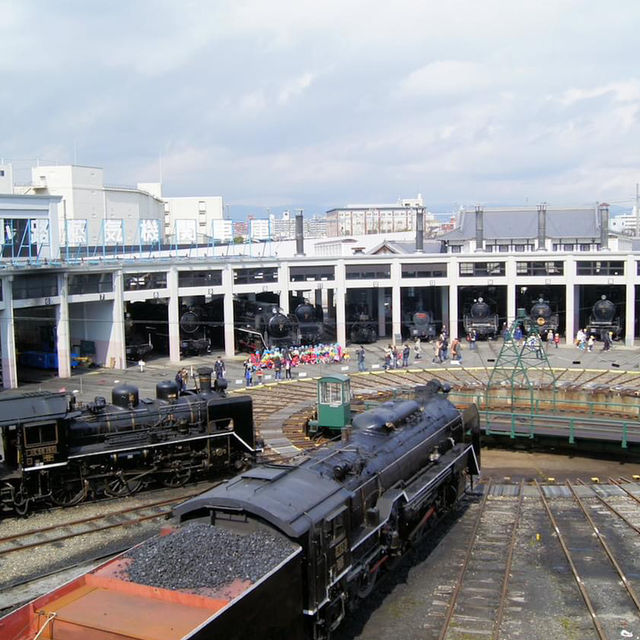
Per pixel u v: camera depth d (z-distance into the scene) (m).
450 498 24.70
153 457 27.94
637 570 20.09
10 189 85.50
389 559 19.27
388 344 67.94
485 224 85.12
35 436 24.94
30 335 58.94
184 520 15.93
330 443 21.12
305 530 14.43
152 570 13.42
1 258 49.31
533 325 64.50
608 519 24.91
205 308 68.25
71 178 90.69
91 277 53.97
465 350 63.81
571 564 20.38
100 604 12.62
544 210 73.38
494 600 18.19
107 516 24.80
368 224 191.88
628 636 16.27
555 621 17.08
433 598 18.44
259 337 62.81
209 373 31.25
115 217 97.12
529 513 25.67
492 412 37.50
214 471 29.77
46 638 11.85
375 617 17.48
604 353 60.97
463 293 77.00
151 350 63.66
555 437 36.22
